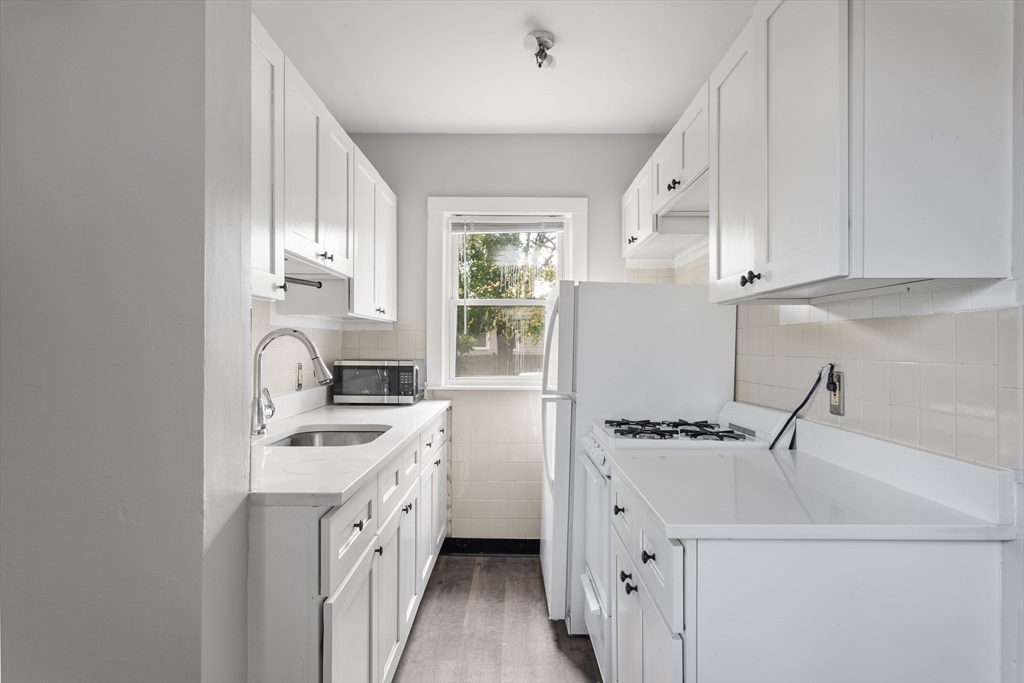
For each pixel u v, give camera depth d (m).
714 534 0.99
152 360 1.01
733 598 1.00
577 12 2.01
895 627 1.01
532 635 2.23
